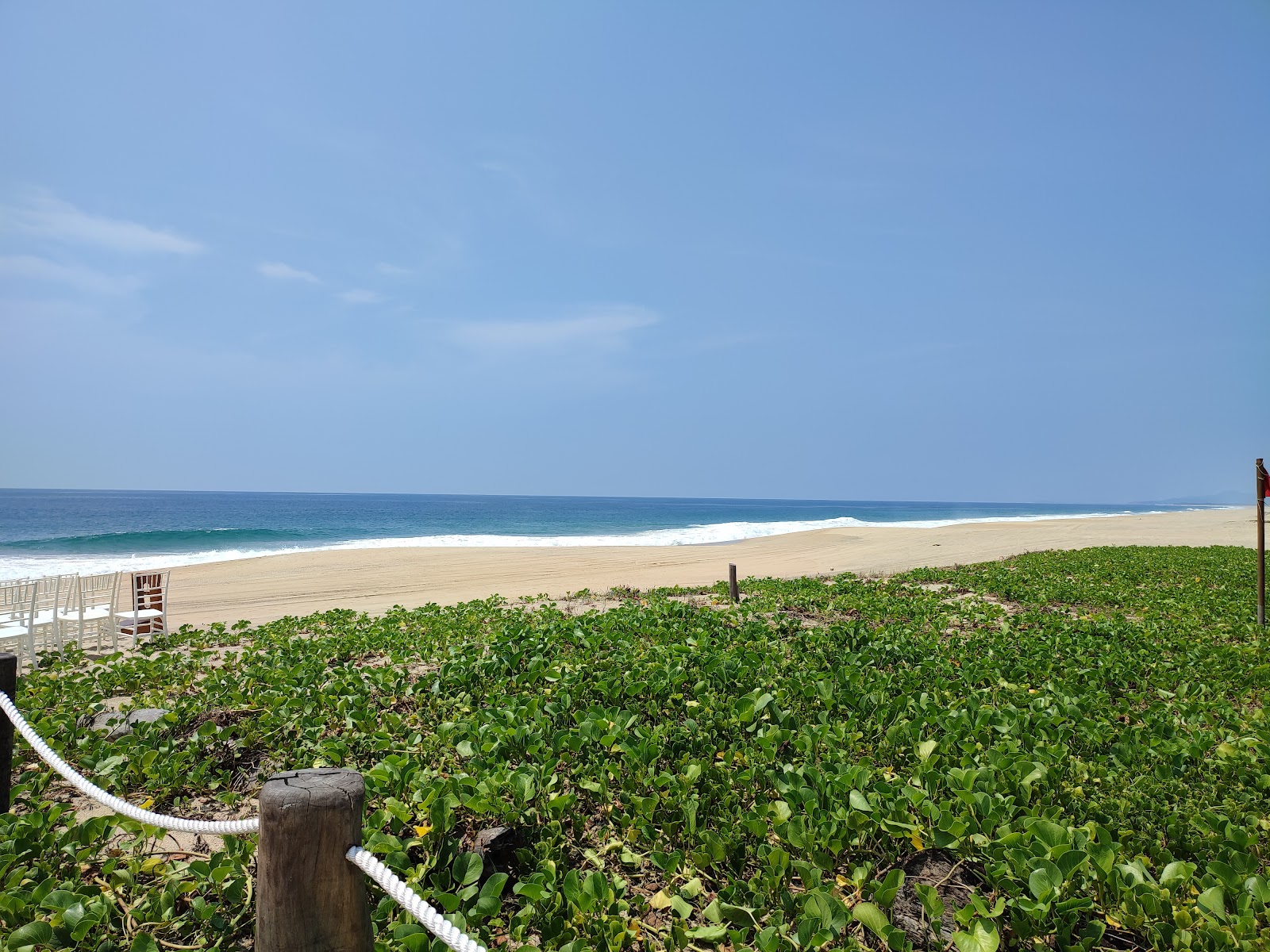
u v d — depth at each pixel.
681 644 8.04
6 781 3.98
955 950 3.27
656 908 3.61
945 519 96.88
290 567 21.61
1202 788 4.78
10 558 26.81
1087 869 3.57
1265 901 3.37
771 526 56.53
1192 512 71.62
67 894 3.33
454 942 2.05
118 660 9.20
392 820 4.10
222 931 3.32
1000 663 7.80
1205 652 8.59
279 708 6.32
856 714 6.13
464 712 6.39
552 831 4.05
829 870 3.74
